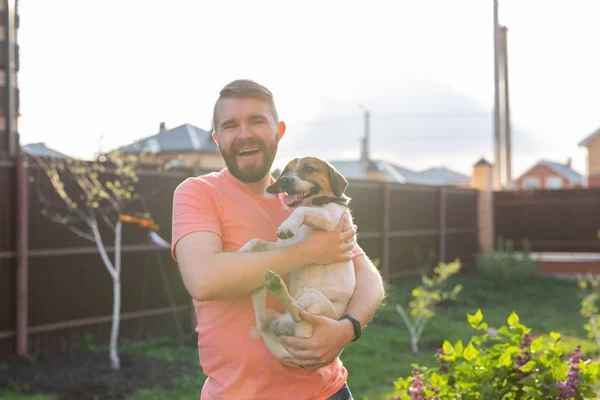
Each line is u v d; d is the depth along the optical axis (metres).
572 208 18.14
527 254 16.05
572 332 9.68
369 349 8.63
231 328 2.51
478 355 3.85
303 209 2.44
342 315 2.54
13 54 10.62
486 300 13.20
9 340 7.66
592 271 17.00
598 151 35.12
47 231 8.07
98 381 6.73
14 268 7.73
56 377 6.85
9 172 7.71
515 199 18.67
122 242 8.88
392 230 14.81
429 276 16.00
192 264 2.40
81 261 8.40
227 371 2.52
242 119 2.61
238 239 2.59
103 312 8.63
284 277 2.66
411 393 3.76
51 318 8.06
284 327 2.38
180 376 7.11
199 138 14.55
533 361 3.69
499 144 25.09
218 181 2.68
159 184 9.35
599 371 3.70
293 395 2.51
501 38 28.36
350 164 47.41
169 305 9.41
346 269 2.62
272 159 2.68
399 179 51.25
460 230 17.44
